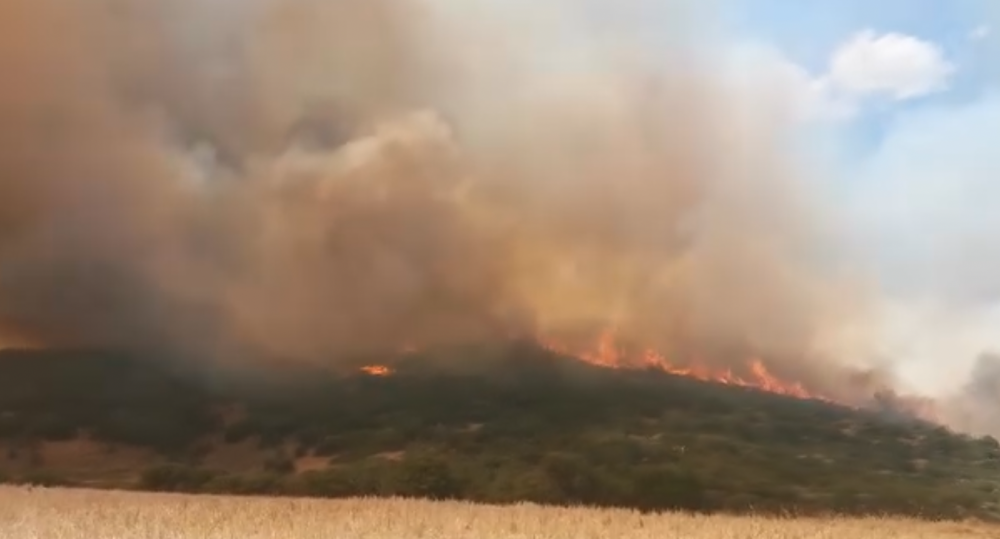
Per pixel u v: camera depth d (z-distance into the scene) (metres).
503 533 26.88
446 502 41.03
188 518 27.78
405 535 25.62
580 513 34.00
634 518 32.94
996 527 34.94
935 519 37.41
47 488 47.38
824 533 30.14
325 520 28.53
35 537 23.41
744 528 30.75
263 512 30.62
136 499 36.47
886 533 30.84
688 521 32.75
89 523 26.06
